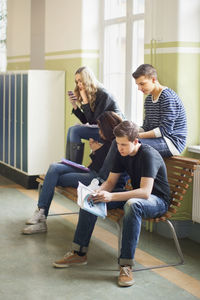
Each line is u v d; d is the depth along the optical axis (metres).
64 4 6.64
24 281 3.47
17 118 6.95
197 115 4.62
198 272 3.74
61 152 6.79
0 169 7.84
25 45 7.98
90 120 5.29
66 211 5.53
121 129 3.58
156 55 4.70
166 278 3.60
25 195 6.30
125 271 3.46
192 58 4.56
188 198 4.65
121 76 6.00
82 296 3.25
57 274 3.62
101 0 6.31
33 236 4.54
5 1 8.92
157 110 4.33
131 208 3.50
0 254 4.02
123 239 3.50
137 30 5.66
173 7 4.50
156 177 3.78
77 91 5.39
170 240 4.59
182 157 4.22
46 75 6.59
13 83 7.03
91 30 6.31
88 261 3.90
